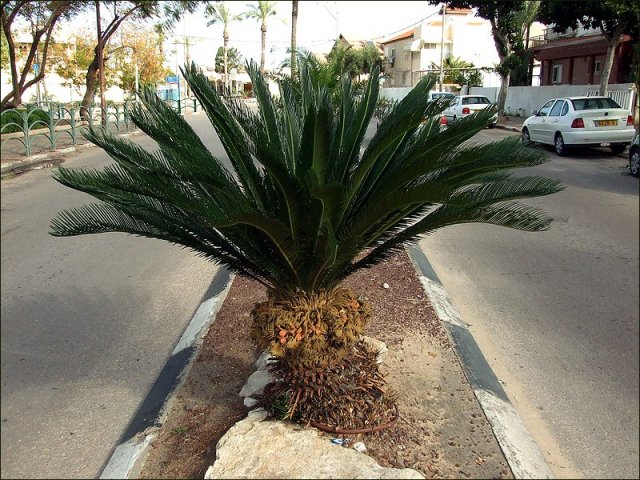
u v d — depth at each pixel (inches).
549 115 687.7
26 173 539.5
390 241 159.8
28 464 153.4
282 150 170.2
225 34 1628.9
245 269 166.6
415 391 173.9
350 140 157.8
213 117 145.4
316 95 192.1
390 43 2229.3
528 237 353.4
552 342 215.9
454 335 212.1
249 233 149.3
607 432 163.2
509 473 139.0
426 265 297.7
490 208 144.4
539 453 151.0
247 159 153.8
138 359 207.5
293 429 146.3
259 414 155.4
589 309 245.0
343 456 133.9
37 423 170.6
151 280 284.4
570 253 320.2
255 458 133.6
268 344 148.1
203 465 143.0
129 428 164.4
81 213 159.8
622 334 221.3
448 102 133.3
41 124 743.7
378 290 256.4
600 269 293.7
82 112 880.3
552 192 141.7
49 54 1240.8
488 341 217.6
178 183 142.6
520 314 241.4
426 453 145.1
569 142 635.5
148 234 157.8
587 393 182.2
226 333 216.5
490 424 157.4
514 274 289.7
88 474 149.8
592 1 732.0
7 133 660.7
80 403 180.1
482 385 177.2
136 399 182.5
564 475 146.1
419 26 1968.5
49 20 750.5
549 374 193.6
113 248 334.3
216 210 129.9
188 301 259.0
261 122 169.8
